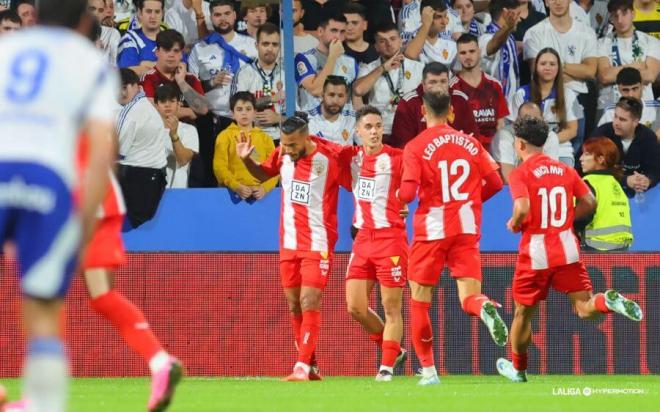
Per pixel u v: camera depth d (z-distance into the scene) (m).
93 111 13.02
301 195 30.98
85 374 34.50
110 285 19.31
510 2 40.12
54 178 12.66
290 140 30.50
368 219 30.67
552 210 28.27
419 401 22.33
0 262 34.50
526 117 28.50
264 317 34.78
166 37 38.31
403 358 32.53
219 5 39.00
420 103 39.16
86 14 14.22
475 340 34.84
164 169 37.06
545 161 28.44
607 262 34.84
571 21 40.59
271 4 39.50
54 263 12.69
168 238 36.06
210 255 34.88
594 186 36.03
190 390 26.41
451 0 40.12
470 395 24.22
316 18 39.81
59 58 13.19
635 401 22.73
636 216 36.91
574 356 35.03
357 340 34.84
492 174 28.23
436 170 27.67
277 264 34.88
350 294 31.16
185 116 38.03
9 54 13.34
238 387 27.66
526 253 28.56
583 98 40.22
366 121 30.47
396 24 40.12
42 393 12.69
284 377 34.25
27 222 12.65
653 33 40.84
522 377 30.59
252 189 36.09
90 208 12.84
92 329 34.56
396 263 30.45
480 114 39.59
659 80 40.75
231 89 38.91
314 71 39.75
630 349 35.03
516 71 40.28
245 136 32.03
